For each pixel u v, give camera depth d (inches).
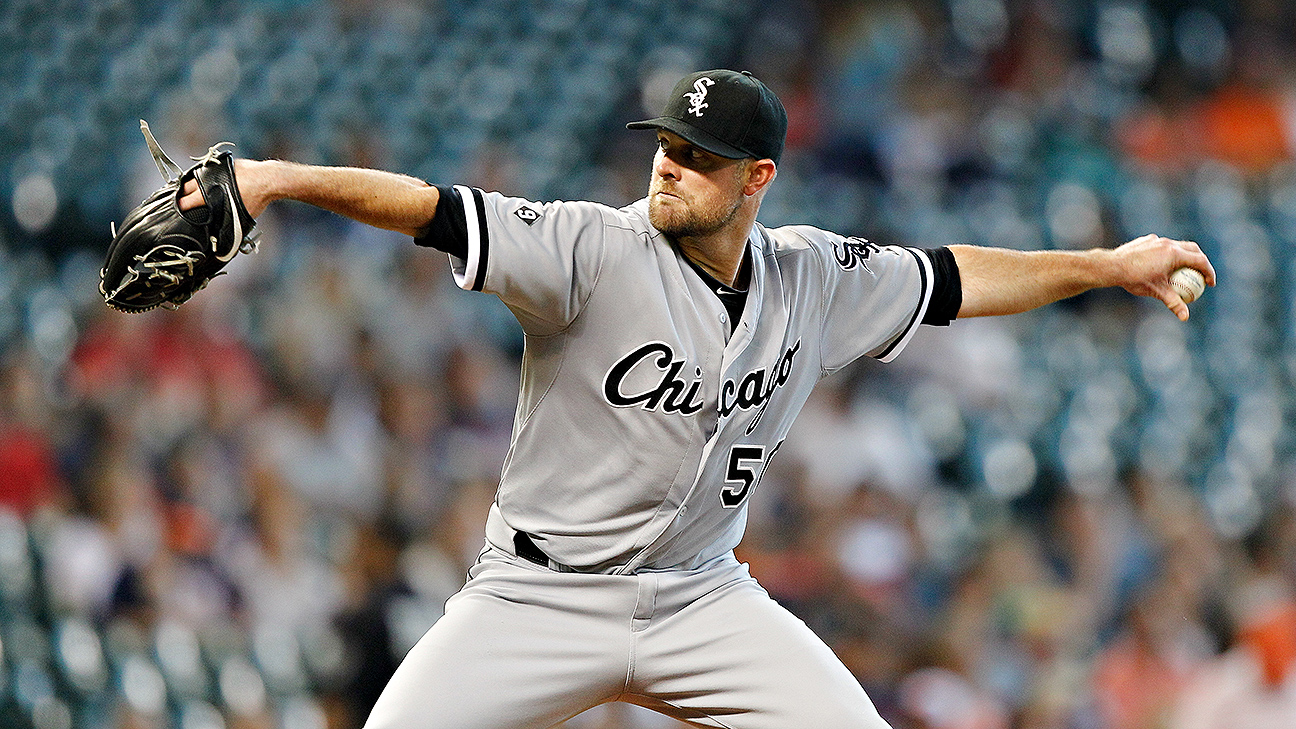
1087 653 993.5
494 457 1128.8
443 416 1135.0
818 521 1061.1
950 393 1258.0
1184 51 1929.1
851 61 1734.7
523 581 410.0
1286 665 930.7
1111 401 1358.3
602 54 1745.8
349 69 1668.3
